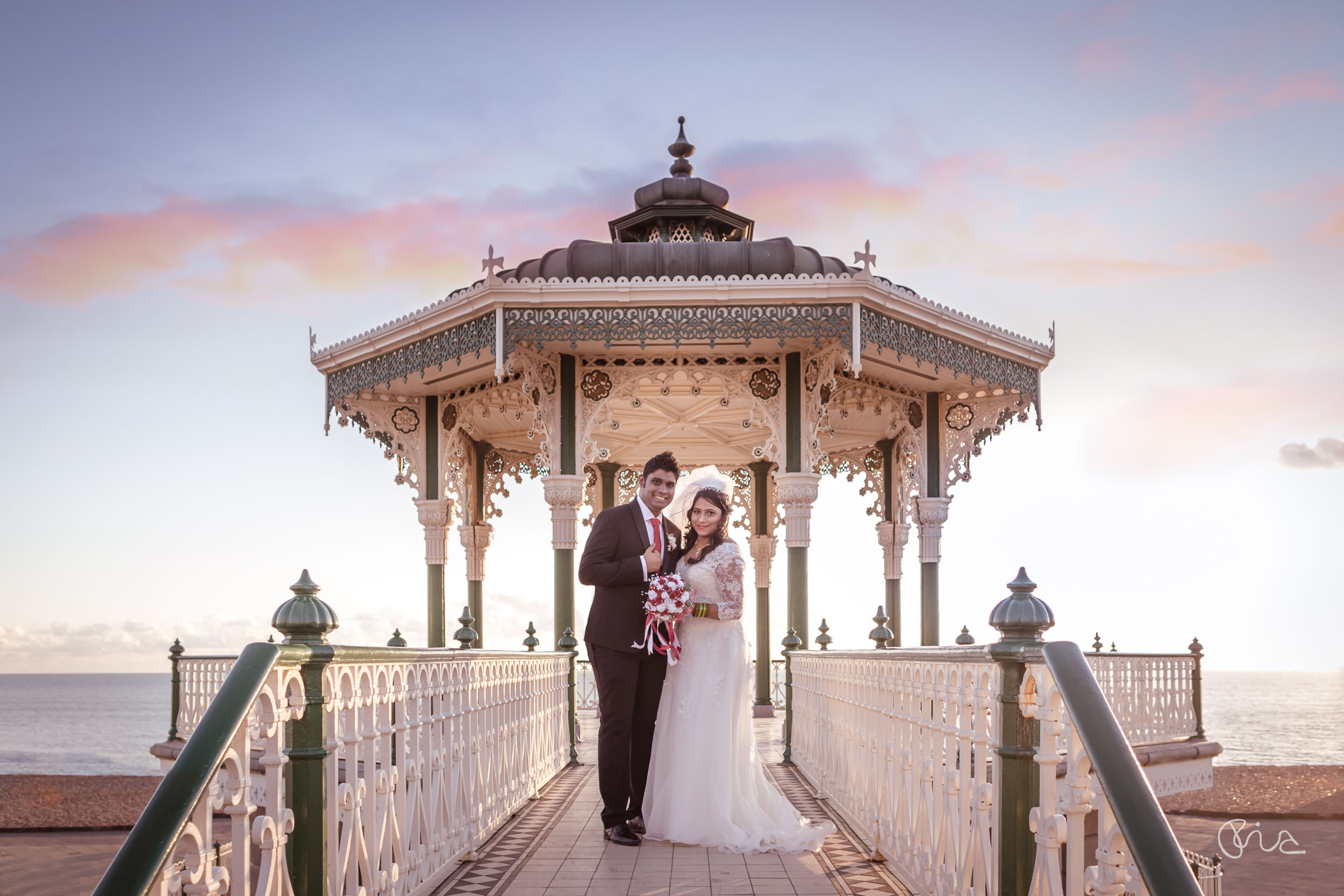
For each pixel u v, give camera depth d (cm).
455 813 492
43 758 5838
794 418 1262
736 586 568
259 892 267
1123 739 237
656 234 1430
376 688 371
